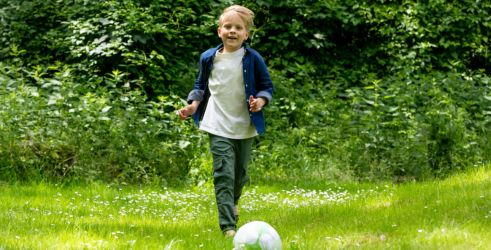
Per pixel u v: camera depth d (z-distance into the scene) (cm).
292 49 2286
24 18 2267
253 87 977
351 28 2323
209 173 1636
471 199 1041
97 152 1595
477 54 2412
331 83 2172
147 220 1095
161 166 1636
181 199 1394
